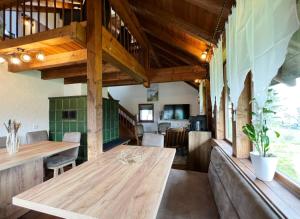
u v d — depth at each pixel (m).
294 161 1.15
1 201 1.90
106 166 1.66
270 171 1.25
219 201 1.53
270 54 0.95
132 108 8.84
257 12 1.10
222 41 2.35
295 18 0.80
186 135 5.36
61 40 2.31
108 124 4.91
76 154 3.16
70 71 3.99
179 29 3.25
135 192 1.14
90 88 2.28
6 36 3.54
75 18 3.38
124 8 3.30
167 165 1.69
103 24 2.65
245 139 1.84
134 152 2.20
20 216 2.06
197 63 4.57
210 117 4.20
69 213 0.93
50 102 4.51
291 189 1.11
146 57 4.81
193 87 8.08
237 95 1.54
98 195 1.10
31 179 2.25
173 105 8.14
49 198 1.07
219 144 2.62
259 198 1.03
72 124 4.34
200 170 3.49
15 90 3.68
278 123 1.32
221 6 1.88
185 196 1.77
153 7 3.10
